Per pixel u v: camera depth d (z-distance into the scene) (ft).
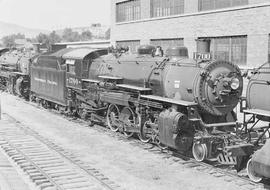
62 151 40.73
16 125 55.16
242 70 71.05
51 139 46.93
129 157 38.83
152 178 32.48
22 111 68.80
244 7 70.69
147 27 101.45
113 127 50.72
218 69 37.40
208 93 36.91
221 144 35.78
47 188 29.40
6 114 64.49
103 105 52.60
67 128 53.57
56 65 65.10
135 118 45.68
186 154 39.27
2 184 30.14
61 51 66.74
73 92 59.98
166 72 41.50
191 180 31.96
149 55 47.16
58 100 64.85
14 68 95.25
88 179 31.71
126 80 47.73
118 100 46.98
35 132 50.31
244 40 72.28
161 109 40.75
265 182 31.12
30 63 83.97
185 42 87.15
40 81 73.15
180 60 41.16
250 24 69.92
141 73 45.27
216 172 33.68
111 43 121.39
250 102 34.06
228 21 74.84
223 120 39.29
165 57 43.57
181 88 39.09
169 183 31.35
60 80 62.95
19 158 37.76
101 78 52.85
